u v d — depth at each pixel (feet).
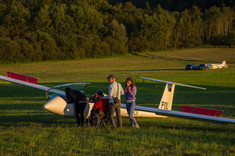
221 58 251.60
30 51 215.92
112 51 278.87
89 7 347.97
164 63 216.13
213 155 13.44
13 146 14.58
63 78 118.83
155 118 27.02
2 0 310.04
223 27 411.13
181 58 256.73
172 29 369.71
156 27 340.39
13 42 208.74
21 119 25.35
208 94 60.08
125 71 152.97
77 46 253.65
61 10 296.30
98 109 21.09
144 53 303.89
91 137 16.92
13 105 37.70
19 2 302.45
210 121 21.43
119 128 20.52
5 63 201.77
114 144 15.21
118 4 454.40
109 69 171.12
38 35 236.02
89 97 24.11
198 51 318.24
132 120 21.22
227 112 32.78
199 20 410.72
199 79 98.84
